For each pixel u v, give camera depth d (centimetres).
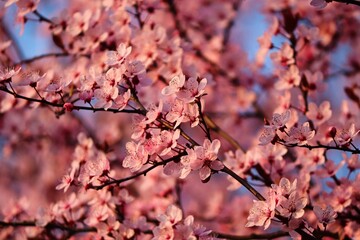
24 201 580
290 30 548
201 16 793
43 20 568
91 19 564
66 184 443
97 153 557
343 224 480
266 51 565
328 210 396
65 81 427
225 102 781
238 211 752
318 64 750
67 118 918
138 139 402
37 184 1050
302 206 381
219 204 782
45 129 884
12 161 1078
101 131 884
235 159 496
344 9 730
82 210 512
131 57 547
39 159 1021
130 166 389
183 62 576
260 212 383
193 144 392
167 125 396
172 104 395
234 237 469
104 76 413
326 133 490
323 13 732
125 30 554
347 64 793
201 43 754
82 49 567
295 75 540
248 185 392
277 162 495
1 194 1088
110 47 555
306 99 532
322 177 493
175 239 396
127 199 495
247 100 767
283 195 387
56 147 924
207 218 750
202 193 1033
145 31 548
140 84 421
